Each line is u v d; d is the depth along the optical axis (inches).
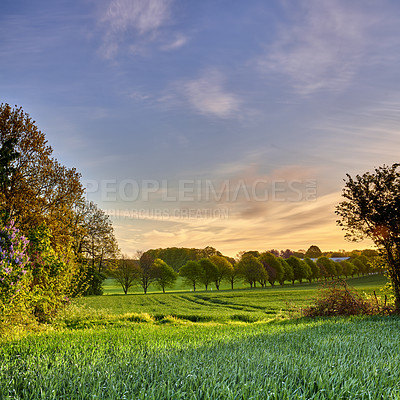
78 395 144.3
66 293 778.8
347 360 199.9
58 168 949.8
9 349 278.5
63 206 951.0
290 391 141.2
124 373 177.5
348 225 796.0
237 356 217.8
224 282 3998.5
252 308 1644.9
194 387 154.4
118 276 3056.1
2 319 466.9
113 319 774.5
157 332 410.0
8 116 847.1
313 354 230.8
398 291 735.1
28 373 184.9
